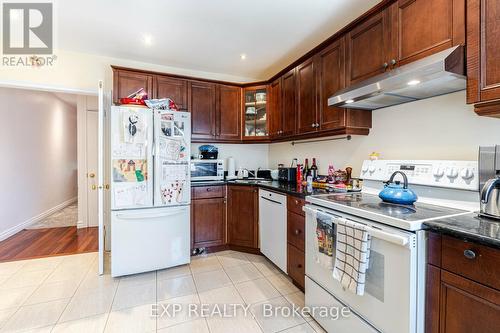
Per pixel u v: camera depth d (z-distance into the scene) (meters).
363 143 2.25
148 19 2.21
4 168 3.60
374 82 1.59
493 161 1.28
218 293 2.13
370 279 1.32
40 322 1.74
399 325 1.17
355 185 2.25
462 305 1.01
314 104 2.39
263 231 2.77
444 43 1.33
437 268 1.10
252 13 2.12
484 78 1.16
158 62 3.19
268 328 1.69
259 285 2.26
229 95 3.35
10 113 3.76
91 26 2.31
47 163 4.94
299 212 2.12
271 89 3.24
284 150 3.47
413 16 1.50
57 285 2.24
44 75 2.79
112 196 2.31
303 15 2.16
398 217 1.22
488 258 0.92
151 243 2.47
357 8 2.05
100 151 2.41
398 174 1.78
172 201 2.55
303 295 2.10
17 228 3.88
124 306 1.93
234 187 3.04
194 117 3.14
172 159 2.54
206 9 2.06
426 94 1.65
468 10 1.21
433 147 1.70
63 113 5.73
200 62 3.19
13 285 2.23
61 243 3.36
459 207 1.43
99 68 2.97
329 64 2.19
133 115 2.35
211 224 3.00
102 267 2.45
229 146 3.65
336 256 1.48
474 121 1.48
